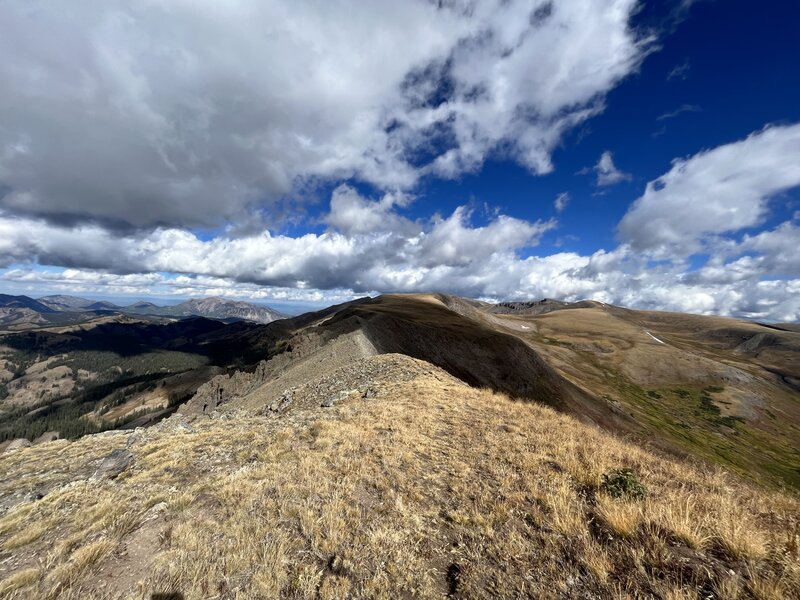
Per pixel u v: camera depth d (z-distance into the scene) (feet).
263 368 221.87
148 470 44.01
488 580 20.95
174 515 30.22
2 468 57.21
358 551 23.93
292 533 26.11
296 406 90.74
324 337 207.10
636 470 34.01
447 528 26.25
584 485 30.96
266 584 21.04
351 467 36.14
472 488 31.55
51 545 28.66
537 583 20.34
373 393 75.92
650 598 18.38
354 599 20.13
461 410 57.36
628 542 22.59
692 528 22.85
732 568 20.02
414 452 39.91
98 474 46.16
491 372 218.18
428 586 20.94
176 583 21.39
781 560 20.06
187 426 75.00
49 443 71.56
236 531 26.23
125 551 25.38
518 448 40.16
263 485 33.53
